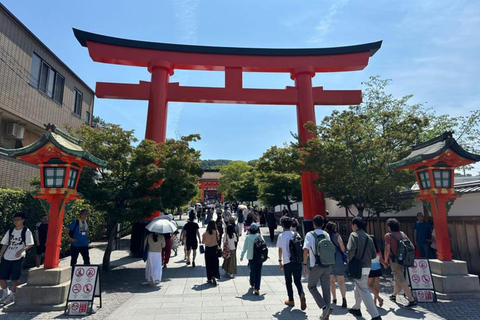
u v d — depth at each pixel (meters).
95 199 8.73
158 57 13.43
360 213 10.12
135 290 7.45
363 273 5.17
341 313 5.64
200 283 8.14
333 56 14.43
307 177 13.16
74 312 5.57
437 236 7.18
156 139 12.52
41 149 6.19
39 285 5.95
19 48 11.88
